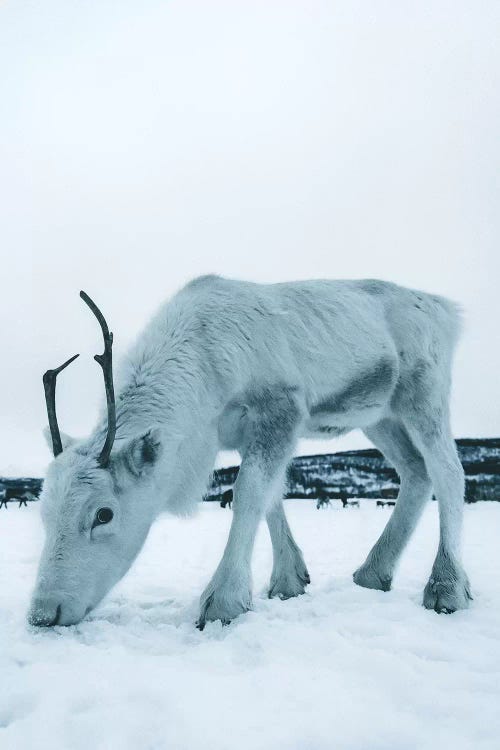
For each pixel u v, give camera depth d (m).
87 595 3.37
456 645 3.10
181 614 3.82
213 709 2.20
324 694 2.35
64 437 3.99
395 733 2.01
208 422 4.07
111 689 2.38
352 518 18.00
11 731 2.06
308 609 3.81
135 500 3.59
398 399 4.86
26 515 20.03
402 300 5.06
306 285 4.82
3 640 3.09
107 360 3.50
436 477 4.66
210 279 4.59
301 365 4.38
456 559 4.35
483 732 2.06
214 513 20.50
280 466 4.12
